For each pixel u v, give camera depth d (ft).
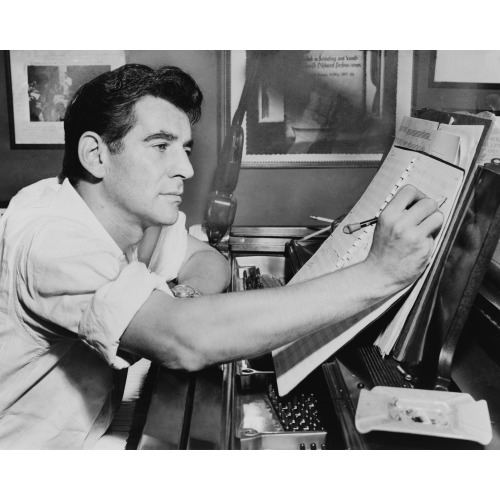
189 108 3.26
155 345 2.56
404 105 6.40
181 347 2.52
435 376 2.67
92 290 2.73
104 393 3.69
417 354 2.85
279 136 6.51
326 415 2.75
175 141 3.16
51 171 6.66
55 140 6.59
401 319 2.85
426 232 2.51
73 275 2.74
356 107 6.43
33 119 6.54
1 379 3.34
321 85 6.39
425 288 2.85
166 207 3.24
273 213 6.72
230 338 2.48
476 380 2.81
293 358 2.96
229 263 4.59
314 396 3.06
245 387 3.17
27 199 3.51
